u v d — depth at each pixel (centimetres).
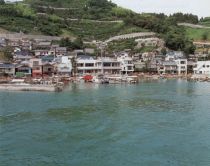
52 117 8712
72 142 6488
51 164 5372
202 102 11381
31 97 12650
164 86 17550
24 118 8600
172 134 7056
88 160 5544
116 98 12294
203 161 5528
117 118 8600
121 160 5550
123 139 6688
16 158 5622
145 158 5638
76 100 11725
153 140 6625
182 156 5741
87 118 8588
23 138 6756
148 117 8762
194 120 8412
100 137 6831
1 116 8856
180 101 11600
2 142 6488
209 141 6569
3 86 15550
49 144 6369
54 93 14025
